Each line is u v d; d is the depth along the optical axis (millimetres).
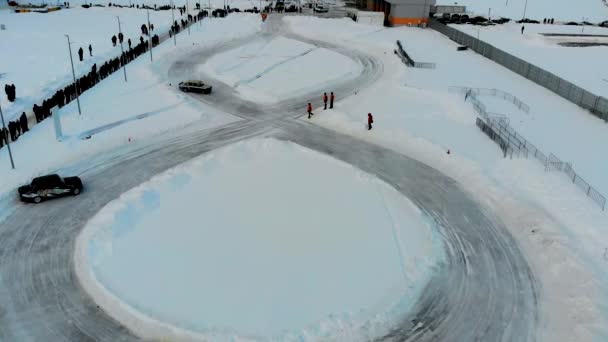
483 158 36719
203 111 46812
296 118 45531
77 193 31609
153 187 32250
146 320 21531
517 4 109625
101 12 97875
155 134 41219
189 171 34906
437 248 26859
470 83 53844
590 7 108625
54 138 39438
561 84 49469
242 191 32875
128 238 27562
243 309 22266
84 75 55469
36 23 85750
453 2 110062
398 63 63250
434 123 43469
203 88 52000
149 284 23812
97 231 27531
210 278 24266
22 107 46844
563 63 60062
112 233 27703
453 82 54156
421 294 23516
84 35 76812
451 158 36906
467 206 31203
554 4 110250
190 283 23906
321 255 26125
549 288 24109
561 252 25891
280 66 62125
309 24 88625
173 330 20984
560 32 84125
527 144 37750
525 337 21203
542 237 27500
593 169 33875
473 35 77750
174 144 39469
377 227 28734
